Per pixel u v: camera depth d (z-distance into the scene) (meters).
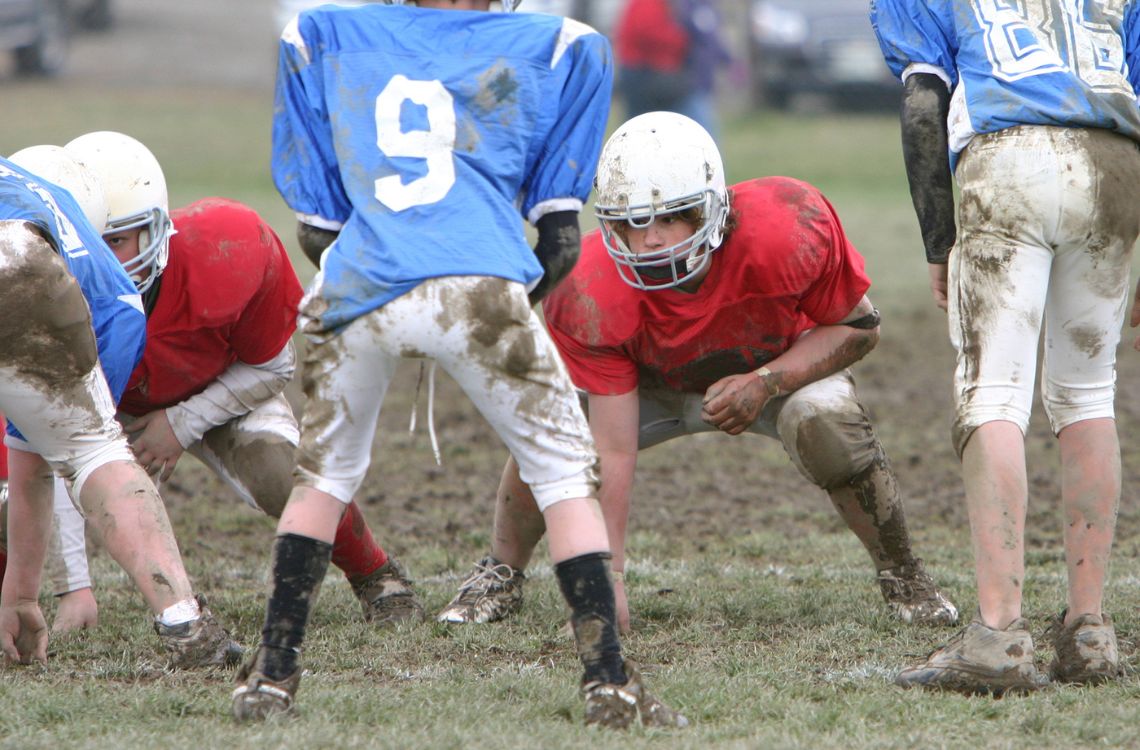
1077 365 13.98
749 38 76.12
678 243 14.41
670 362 15.72
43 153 14.45
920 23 14.19
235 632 15.92
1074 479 13.95
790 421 15.94
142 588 13.75
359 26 12.50
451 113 12.21
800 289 15.07
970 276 13.56
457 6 12.88
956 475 24.92
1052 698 12.96
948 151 14.08
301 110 12.49
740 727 12.21
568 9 72.06
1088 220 13.31
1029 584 17.77
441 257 11.72
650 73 57.19
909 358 34.94
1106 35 13.77
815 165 63.25
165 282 15.31
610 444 15.62
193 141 66.25
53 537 15.65
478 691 13.30
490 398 11.91
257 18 111.44
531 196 12.58
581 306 15.23
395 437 28.12
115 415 14.88
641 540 20.77
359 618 16.52
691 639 15.52
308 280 39.66
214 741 11.56
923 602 16.30
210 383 16.12
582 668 14.21
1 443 16.45
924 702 12.85
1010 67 13.62
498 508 16.59
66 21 89.88
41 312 12.71
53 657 14.72
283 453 16.11
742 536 21.22
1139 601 16.61
